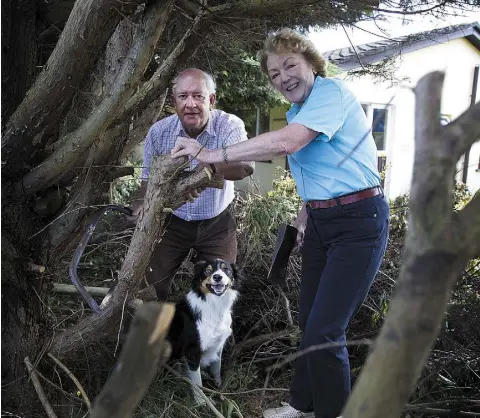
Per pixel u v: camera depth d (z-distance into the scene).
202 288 2.98
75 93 2.05
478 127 0.57
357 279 2.10
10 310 2.18
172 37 2.38
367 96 7.41
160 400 2.46
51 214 2.29
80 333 2.25
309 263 2.42
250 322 3.64
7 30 2.15
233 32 2.20
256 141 1.96
